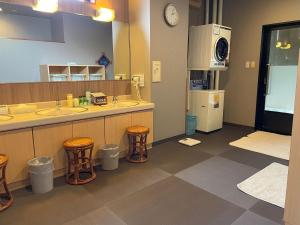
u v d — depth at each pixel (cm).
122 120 314
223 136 434
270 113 466
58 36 295
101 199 227
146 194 236
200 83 485
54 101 301
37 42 279
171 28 372
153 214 204
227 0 494
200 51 427
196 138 421
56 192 239
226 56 446
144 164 309
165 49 369
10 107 262
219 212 206
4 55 258
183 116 426
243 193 237
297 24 411
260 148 366
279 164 305
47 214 204
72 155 265
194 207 214
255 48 464
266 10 441
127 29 366
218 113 461
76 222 193
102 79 346
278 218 198
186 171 288
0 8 251
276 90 454
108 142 304
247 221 194
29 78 278
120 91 371
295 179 152
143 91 367
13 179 232
